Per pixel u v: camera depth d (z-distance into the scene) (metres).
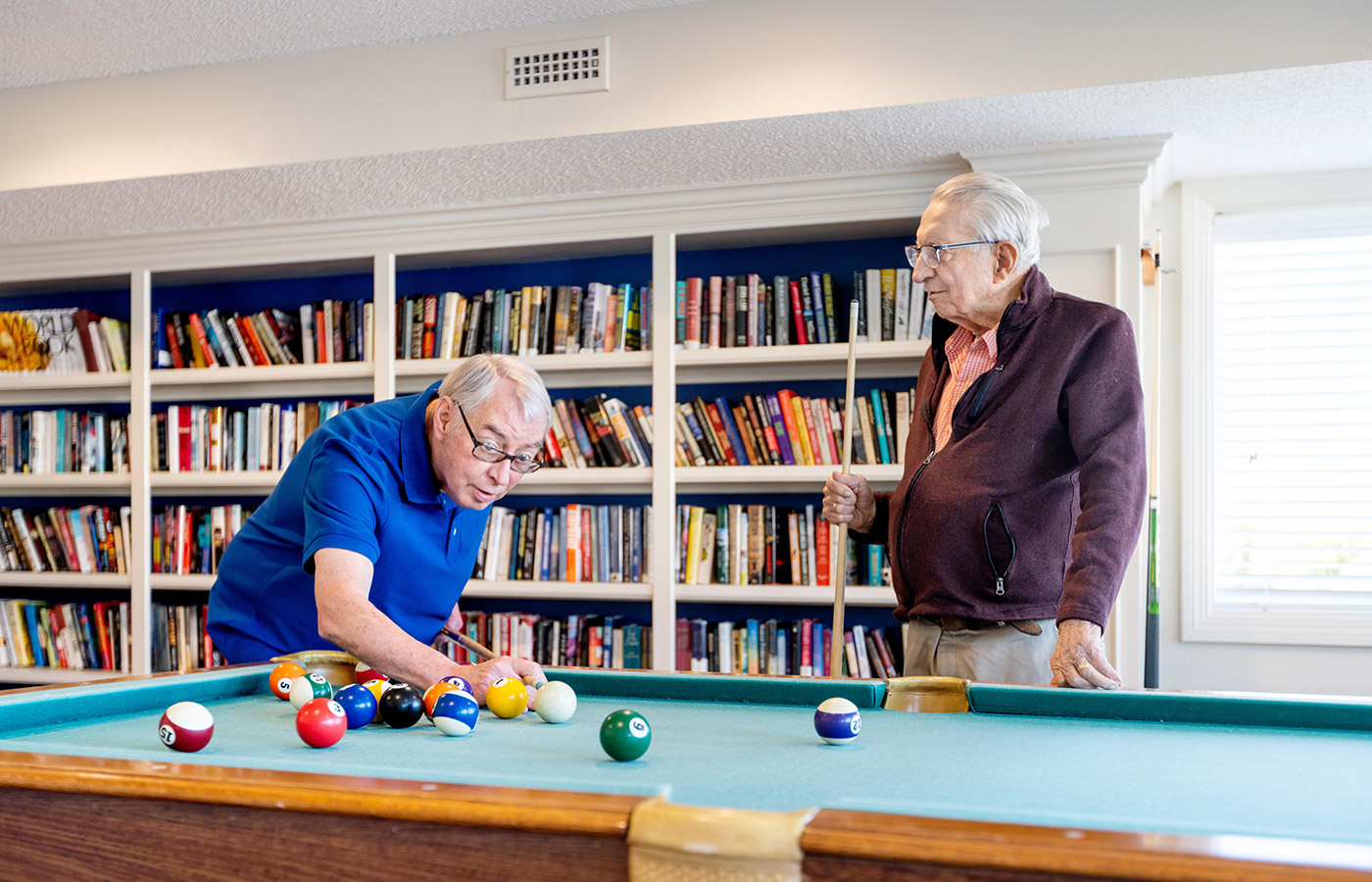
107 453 4.00
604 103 2.93
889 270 3.29
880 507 2.48
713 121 2.85
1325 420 3.21
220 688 1.68
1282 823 0.89
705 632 3.42
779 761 1.17
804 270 3.60
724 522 3.40
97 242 3.92
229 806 0.91
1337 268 3.22
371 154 3.09
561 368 3.54
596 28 2.95
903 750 1.25
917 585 2.14
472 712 1.38
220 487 3.90
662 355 3.41
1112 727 1.43
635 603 3.74
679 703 1.69
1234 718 1.44
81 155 3.33
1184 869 0.68
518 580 3.55
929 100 2.71
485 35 3.04
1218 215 3.30
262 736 1.34
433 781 0.91
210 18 2.93
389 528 1.93
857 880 0.73
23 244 3.98
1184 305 3.27
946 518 2.05
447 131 3.04
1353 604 3.14
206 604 4.10
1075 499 2.05
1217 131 2.87
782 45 2.82
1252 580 3.22
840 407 3.34
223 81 3.23
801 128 2.88
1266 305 3.26
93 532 3.96
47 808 0.98
